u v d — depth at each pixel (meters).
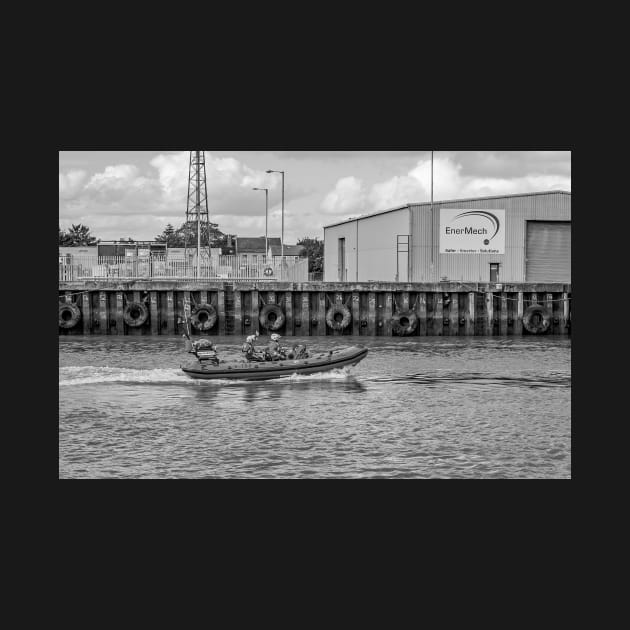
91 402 27.92
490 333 51.53
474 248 58.19
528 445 22.78
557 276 59.06
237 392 29.64
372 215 65.31
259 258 60.88
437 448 22.39
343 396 29.02
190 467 20.75
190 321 51.25
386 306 51.28
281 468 20.64
